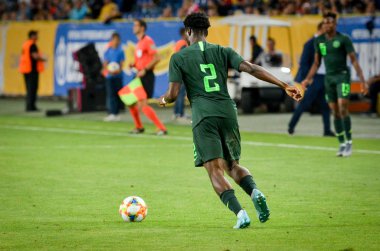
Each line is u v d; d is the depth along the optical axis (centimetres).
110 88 5238
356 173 3017
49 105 6488
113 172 3086
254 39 5500
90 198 2533
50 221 2170
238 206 1942
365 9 5897
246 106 5575
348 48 3406
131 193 2623
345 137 3531
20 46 6938
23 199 2517
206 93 1970
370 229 2036
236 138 1988
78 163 3334
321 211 2291
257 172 3061
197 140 1966
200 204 2422
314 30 5684
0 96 7350
